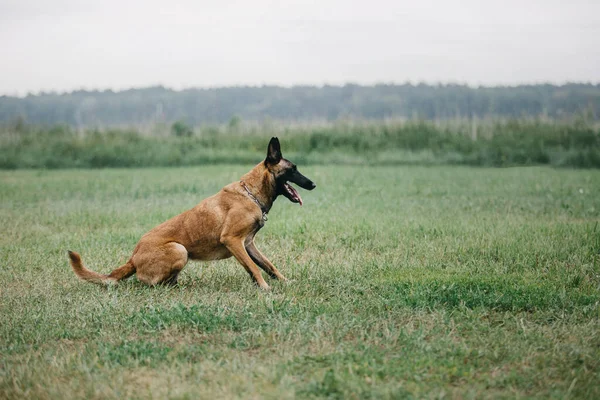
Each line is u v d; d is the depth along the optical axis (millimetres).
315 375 4871
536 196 15914
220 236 7691
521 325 5977
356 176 21594
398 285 7312
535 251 8922
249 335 5793
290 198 8070
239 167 26281
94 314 6418
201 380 4855
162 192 17234
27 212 13828
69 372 5023
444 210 13383
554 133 31562
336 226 11055
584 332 5777
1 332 6004
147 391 4695
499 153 29500
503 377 4867
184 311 6305
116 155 29484
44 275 8312
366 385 4676
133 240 10383
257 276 7625
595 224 10336
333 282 7746
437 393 4582
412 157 29875
